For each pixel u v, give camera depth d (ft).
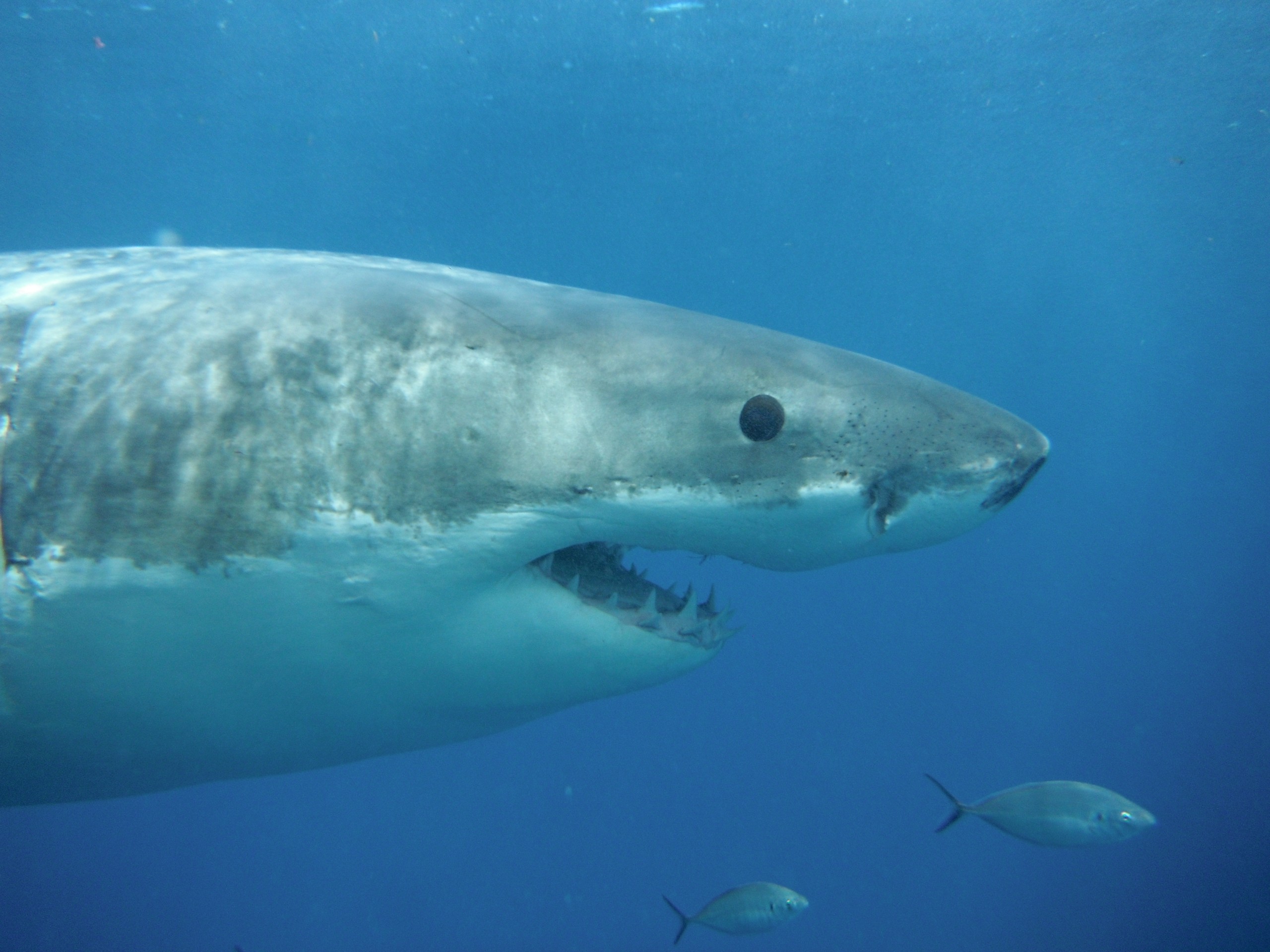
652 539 6.79
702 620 7.50
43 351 6.19
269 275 6.98
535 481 6.41
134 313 6.39
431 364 6.45
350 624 6.47
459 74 72.49
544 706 7.72
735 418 6.65
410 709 7.45
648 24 62.69
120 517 5.92
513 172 105.19
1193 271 123.44
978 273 150.41
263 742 7.51
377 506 6.18
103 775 7.75
